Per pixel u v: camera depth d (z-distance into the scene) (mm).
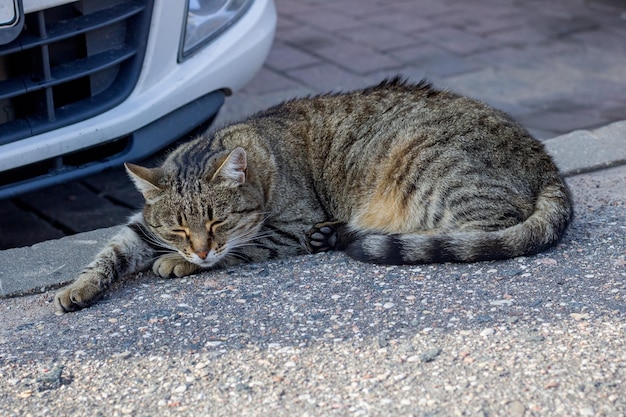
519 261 4191
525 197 4371
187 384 3395
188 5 4910
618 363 3350
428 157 4484
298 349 3574
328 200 4832
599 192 4992
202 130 5320
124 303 4094
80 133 4633
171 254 4453
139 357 3598
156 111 4867
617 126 5781
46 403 3344
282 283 4184
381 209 4625
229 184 4340
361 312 3828
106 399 3346
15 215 5656
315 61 7965
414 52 8133
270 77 7648
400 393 3258
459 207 4383
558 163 5297
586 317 3664
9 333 3879
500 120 4594
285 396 3285
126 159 4805
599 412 3094
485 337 3564
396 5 9406
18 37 4395
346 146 4789
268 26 5461
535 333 3568
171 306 4020
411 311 3807
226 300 4039
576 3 9406
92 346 3705
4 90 4430
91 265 4258
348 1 9555
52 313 4055
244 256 4496
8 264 4441
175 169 4453
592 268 4090
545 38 8445
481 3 9438
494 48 8211
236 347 3615
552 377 3287
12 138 4488
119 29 4785
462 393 3232
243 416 3191
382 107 4820
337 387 3318
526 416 3096
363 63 7898
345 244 4598
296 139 4848
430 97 4789
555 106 7059
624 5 9336
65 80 4559
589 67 7805
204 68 5020
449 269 4172
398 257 4223
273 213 4590
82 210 5711
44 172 4695
